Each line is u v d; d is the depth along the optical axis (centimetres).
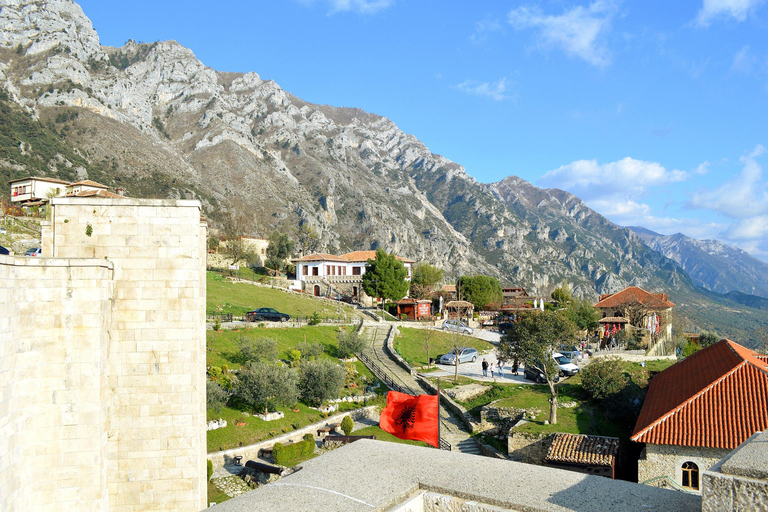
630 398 3406
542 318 3481
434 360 5225
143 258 1593
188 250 1606
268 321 5153
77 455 1380
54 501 1368
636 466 2866
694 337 8181
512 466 650
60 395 1380
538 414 3344
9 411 1249
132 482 1545
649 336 6022
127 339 1569
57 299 1388
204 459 1697
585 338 5838
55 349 1384
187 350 1584
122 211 1594
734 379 2662
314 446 2911
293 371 3459
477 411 3684
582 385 3662
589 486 579
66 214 1578
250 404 3288
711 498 458
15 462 1278
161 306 1587
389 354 5094
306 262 9100
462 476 614
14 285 1289
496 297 9231
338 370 3675
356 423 3522
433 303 8431
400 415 1816
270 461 2780
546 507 525
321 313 6631
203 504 1658
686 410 2544
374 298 8756
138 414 1559
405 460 674
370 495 552
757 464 457
